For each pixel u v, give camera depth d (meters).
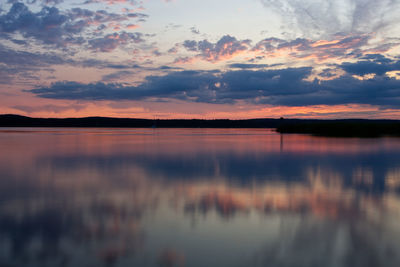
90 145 32.62
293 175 13.20
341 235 6.14
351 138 49.25
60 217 7.29
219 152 24.23
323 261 5.06
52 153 23.33
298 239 5.97
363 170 14.51
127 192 9.95
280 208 8.09
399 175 13.08
